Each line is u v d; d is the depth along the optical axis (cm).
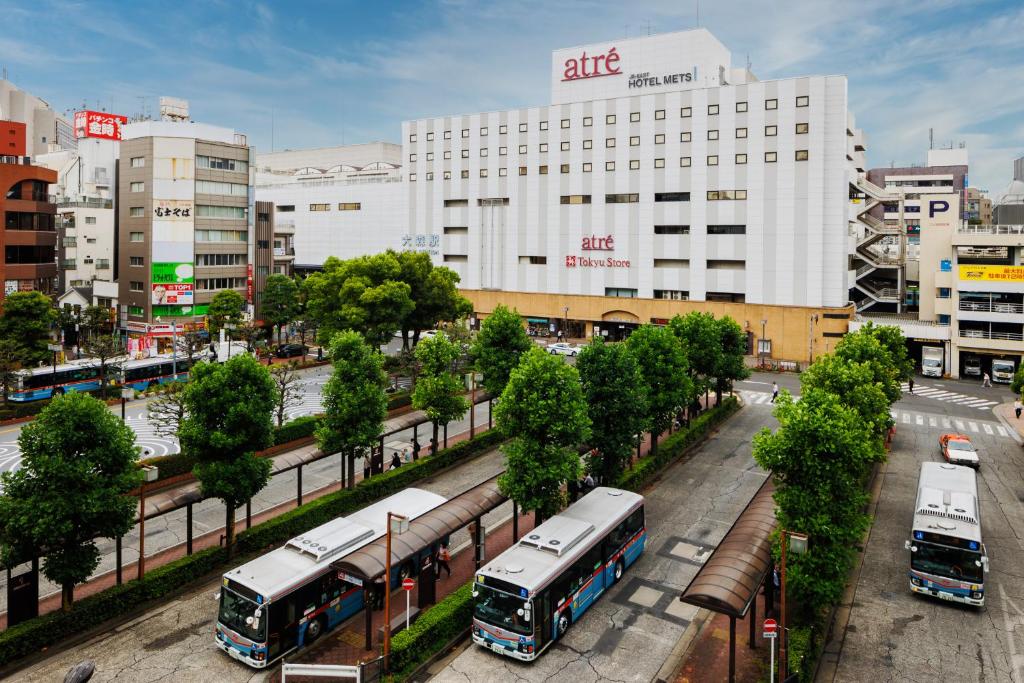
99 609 2566
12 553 2334
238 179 9244
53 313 6575
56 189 11725
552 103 10300
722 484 4138
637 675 2325
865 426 3591
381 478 3888
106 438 2503
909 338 7944
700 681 2272
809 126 8200
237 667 2348
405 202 11406
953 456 4478
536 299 10238
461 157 10775
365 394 3712
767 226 8488
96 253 10312
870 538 3400
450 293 7900
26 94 18638
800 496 2475
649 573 3025
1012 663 2372
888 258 9725
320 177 14588
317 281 7638
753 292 8625
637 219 9356
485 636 2452
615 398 3659
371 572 2395
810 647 2342
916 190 13688
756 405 6325
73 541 2448
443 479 4191
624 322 9600
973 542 2686
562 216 9938
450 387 4381
